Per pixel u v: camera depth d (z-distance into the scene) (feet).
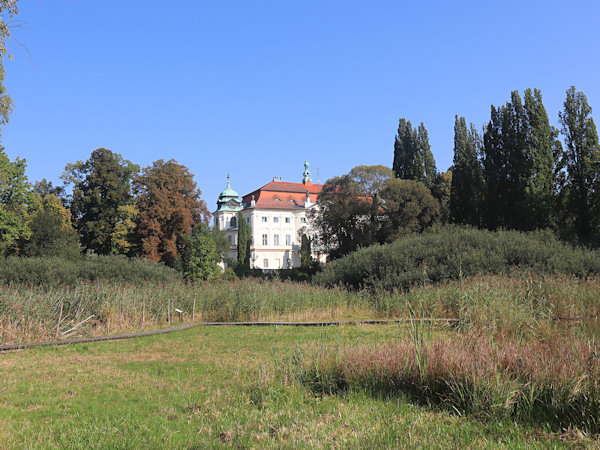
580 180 131.54
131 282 87.45
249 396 23.07
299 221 293.84
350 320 58.59
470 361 21.97
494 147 151.12
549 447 15.98
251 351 38.11
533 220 135.54
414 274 79.15
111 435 18.16
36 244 137.69
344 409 20.70
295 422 19.33
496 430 17.81
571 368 19.57
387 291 75.31
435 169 204.13
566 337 28.58
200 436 18.13
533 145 140.46
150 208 148.25
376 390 23.56
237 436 17.95
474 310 40.47
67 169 182.09
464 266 77.05
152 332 52.60
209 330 54.24
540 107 142.00
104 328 54.65
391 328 47.96
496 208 146.92
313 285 92.43
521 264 78.13
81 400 23.84
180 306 65.82
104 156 169.99
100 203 167.12
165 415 21.02
